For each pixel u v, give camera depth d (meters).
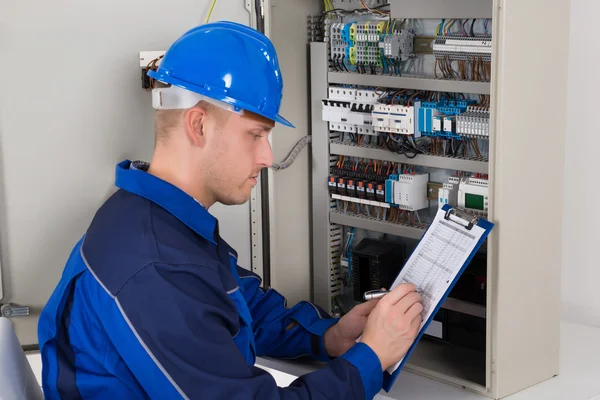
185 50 1.35
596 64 2.12
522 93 1.61
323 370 1.37
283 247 2.23
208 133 1.33
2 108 1.79
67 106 1.85
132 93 1.92
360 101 2.08
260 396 1.25
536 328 1.75
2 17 1.75
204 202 1.40
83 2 1.82
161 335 1.19
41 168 1.85
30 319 1.91
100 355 1.24
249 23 2.05
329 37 2.14
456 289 1.91
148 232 1.28
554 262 1.77
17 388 1.27
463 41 1.84
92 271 1.26
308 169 2.26
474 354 1.94
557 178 1.74
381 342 1.45
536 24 1.61
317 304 2.31
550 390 1.75
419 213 2.08
